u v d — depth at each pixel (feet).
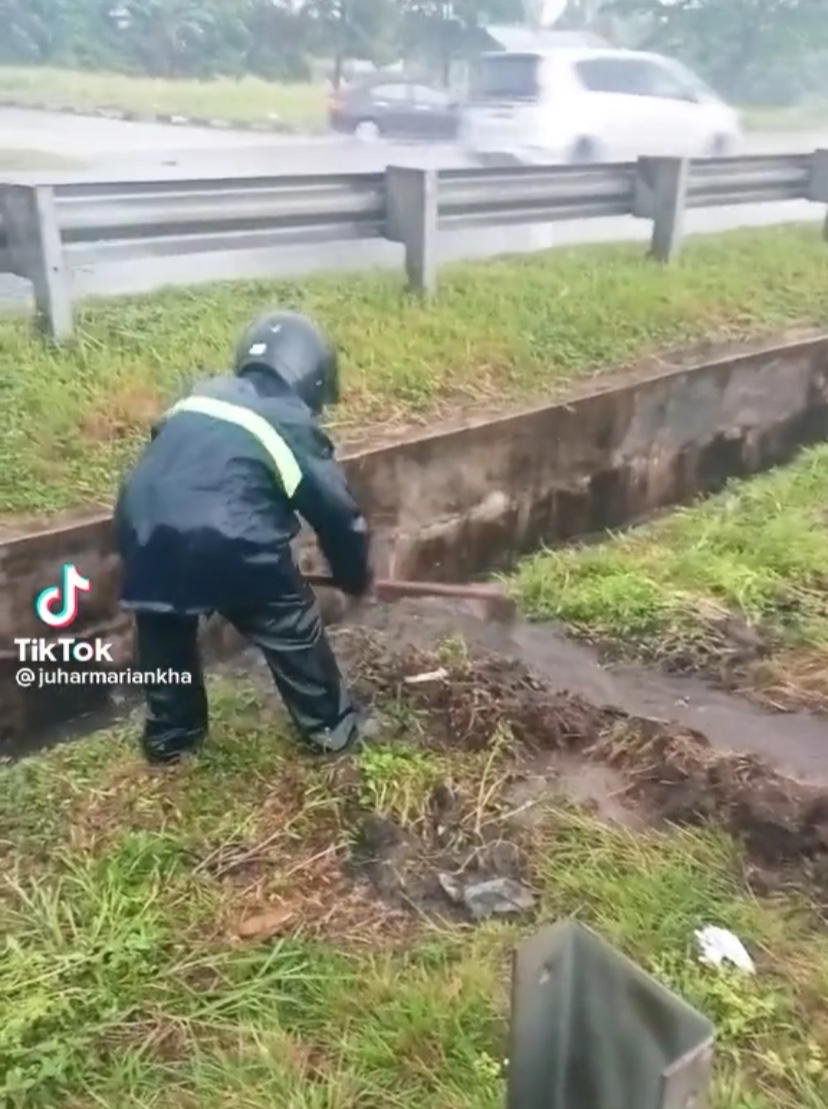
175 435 11.98
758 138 54.24
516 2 67.67
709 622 17.22
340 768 13.12
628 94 44.47
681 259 27.30
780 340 24.11
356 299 21.75
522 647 17.03
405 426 18.49
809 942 10.89
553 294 23.50
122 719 15.33
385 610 17.92
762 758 14.42
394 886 11.48
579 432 20.21
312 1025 9.82
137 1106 9.04
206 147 44.78
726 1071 9.29
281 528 12.24
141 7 64.69
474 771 13.25
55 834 12.17
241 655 16.47
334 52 64.85
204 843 11.95
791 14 66.33
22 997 9.86
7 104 55.83
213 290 21.31
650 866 11.72
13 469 15.58
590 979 5.70
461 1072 9.25
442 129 47.01
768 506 21.53
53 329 18.12
